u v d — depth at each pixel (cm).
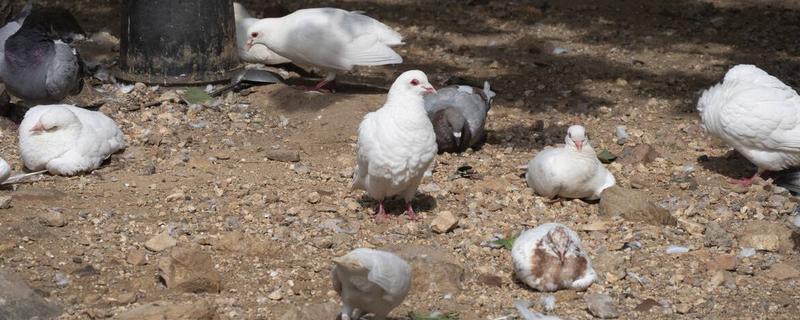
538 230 1035
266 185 1288
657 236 1150
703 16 2195
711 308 979
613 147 1493
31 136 1284
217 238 1107
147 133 1452
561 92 1745
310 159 1402
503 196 1273
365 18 1612
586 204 1261
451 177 1342
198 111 1559
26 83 1454
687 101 1714
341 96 1608
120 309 927
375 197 1180
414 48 1959
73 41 1886
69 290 976
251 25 1683
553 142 1508
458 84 1745
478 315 945
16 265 1020
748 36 2080
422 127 1112
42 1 2147
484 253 1099
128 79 1658
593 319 948
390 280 807
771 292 1018
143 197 1230
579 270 1003
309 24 1580
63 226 1123
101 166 1332
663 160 1434
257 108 1580
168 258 1002
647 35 2070
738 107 1304
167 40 1625
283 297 979
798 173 1345
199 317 896
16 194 1196
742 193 1309
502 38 2039
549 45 1984
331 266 1052
